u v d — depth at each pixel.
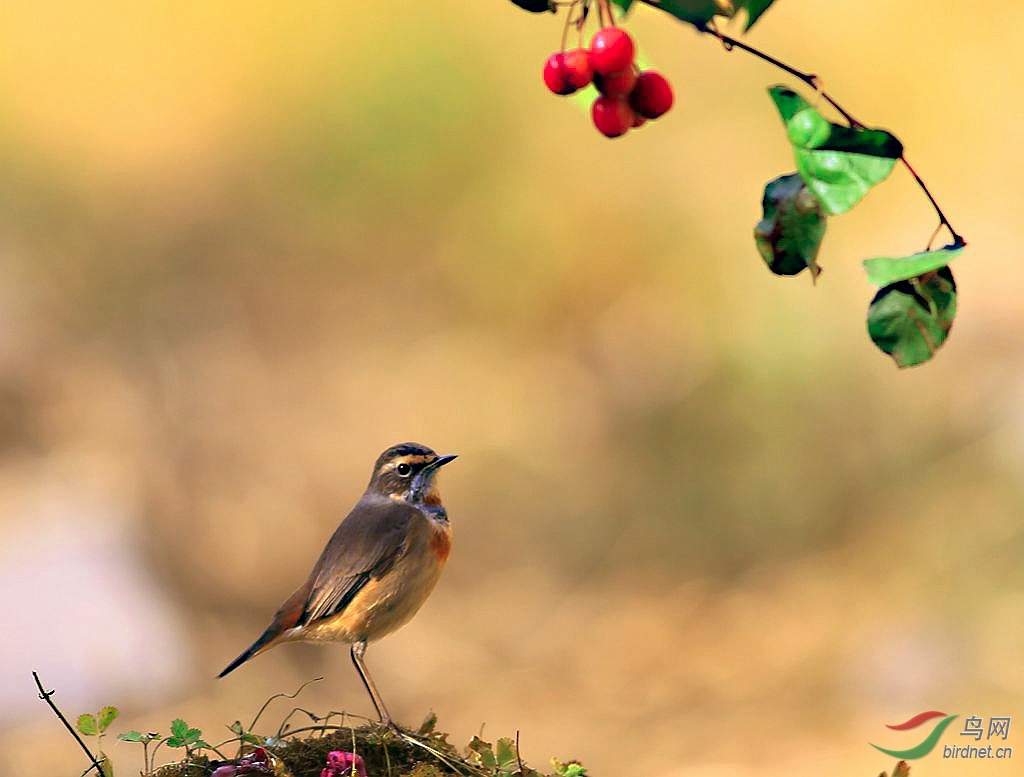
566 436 16.41
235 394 17.08
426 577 7.80
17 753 11.31
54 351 17.97
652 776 11.48
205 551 14.49
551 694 12.99
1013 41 19.44
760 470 15.50
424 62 20.92
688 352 16.81
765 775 11.30
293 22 22.72
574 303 18.20
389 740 5.57
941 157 18.62
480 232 19.30
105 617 12.95
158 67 23.62
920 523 14.39
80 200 21.25
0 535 13.83
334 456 16.03
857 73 19.56
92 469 15.35
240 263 19.95
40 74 23.72
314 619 7.67
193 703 12.48
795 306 16.50
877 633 13.08
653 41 19.77
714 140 19.33
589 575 14.86
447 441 16.42
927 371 15.86
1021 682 12.07
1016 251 16.92
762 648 13.34
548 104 20.22
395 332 18.41
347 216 20.47
